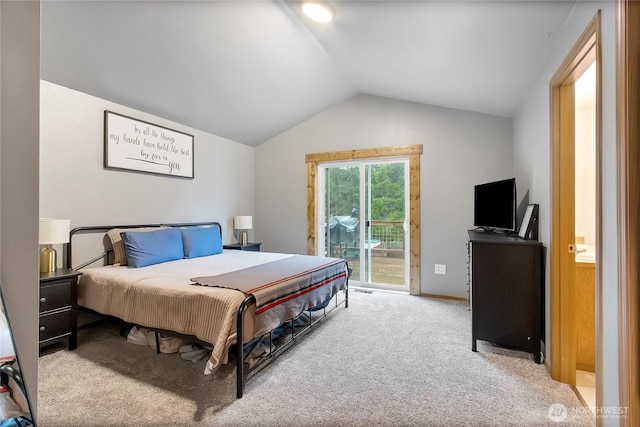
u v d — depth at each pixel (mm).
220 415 1615
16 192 895
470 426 1533
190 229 3598
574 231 1921
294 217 4859
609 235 1235
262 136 4875
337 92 4211
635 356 1086
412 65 2818
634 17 1077
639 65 1074
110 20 2191
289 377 1988
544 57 2074
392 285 4352
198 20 2422
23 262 912
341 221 4703
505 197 2838
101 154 2990
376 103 4297
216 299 1879
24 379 914
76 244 2785
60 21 2076
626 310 1101
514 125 3412
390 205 4371
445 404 1706
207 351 2285
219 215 4457
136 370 2084
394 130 4191
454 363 2178
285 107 4223
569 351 1917
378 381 1941
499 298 2281
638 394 1081
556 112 1956
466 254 3797
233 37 2705
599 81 1312
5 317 884
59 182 2670
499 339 2281
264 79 3469
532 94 2506
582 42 1490
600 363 1311
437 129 3949
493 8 1719
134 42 2438
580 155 2969
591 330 2131
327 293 2918
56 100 2646
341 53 3020
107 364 2172
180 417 1599
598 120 1317
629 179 1089
